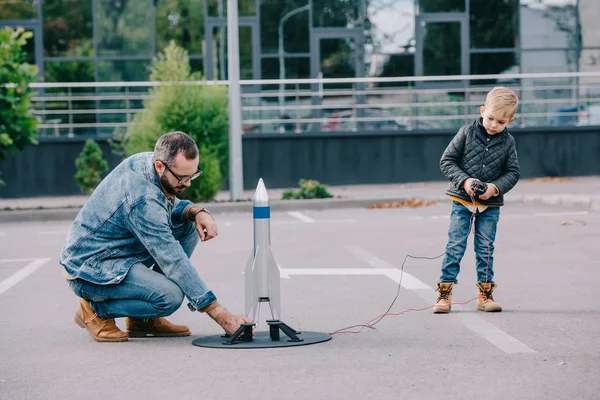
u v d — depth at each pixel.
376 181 25.47
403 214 17.22
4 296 9.34
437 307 7.85
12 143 18.98
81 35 26.80
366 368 5.83
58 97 25.95
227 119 19.62
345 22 27.41
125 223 6.73
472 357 6.11
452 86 27.62
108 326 6.95
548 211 16.83
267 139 25.09
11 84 19.58
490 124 7.92
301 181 20.03
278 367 5.90
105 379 5.72
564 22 27.80
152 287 6.68
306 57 27.30
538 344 6.52
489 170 7.96
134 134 19.50
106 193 6.79
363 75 27.44
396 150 25.52
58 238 14.78
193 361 6.14
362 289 9.27
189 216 6.98
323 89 27.08
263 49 27.20
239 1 27.02
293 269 10.70
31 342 7.02
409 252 11.99
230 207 18.59
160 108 19.25
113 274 6.71
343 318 7.74
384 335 6.95
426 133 25.53
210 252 12.40
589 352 6.22
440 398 5.09
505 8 27.77
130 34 26.89
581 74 25.41
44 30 26.69
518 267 10.45
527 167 26.00
